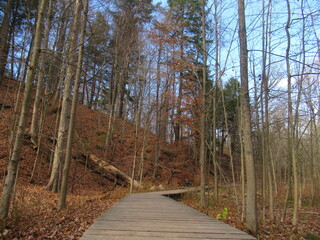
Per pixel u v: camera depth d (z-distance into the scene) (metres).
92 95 25.55
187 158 24.16
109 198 11.67
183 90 19.16
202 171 10.26
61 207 7.47
